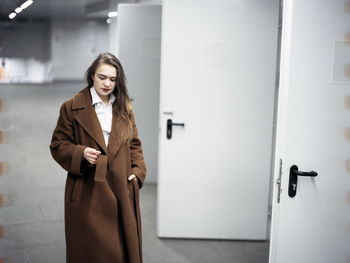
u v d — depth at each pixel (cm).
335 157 204
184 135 317
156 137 470
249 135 320
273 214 206
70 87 1555
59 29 1870
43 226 345
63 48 1894
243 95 314
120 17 443
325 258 212
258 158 323
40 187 447
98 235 197
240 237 332
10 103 1060
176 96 312
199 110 314
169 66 308
